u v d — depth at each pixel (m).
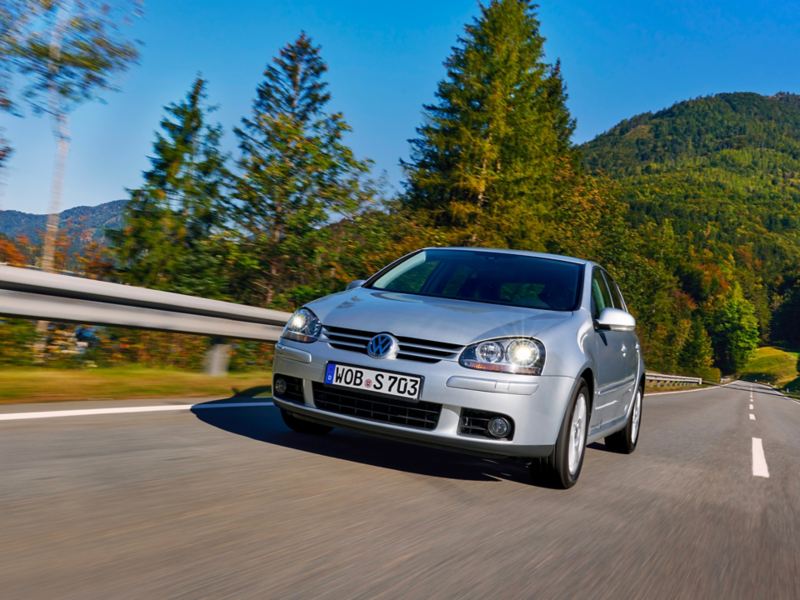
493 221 30.20
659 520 3.73
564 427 3.91
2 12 8.92
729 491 4.88
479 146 30.48
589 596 2.45
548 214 33.66
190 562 2.29
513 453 3.75
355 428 3.90
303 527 2.81
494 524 3.22
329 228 12.38
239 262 11.50
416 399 3.74
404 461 4.30
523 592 2.39
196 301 6.74
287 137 11.88
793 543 3.61
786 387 108.25
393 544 2.74
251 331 7.57
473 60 31.14
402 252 13.35
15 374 5.61
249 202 12.02
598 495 4.16
